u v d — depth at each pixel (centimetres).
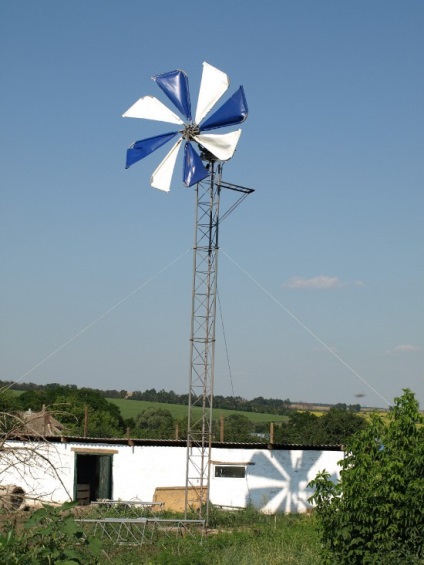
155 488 3559
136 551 2258
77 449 3531
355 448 1588
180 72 2919
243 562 1958
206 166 3034
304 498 3538
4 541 1058
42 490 3469
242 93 2872
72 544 1177
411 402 1580
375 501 1520
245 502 3528
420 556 1494
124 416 9606
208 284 2988
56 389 7575
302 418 6956
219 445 3569
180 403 12788
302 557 1991
